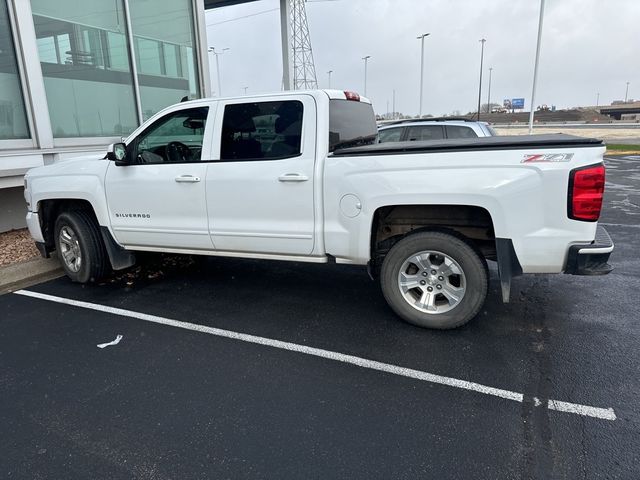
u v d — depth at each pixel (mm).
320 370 3281
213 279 5324
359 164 3717
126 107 8383
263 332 3908
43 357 3529
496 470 2303
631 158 20109
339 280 5242
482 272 3615
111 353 3580
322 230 3955
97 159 4961
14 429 2686
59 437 2609
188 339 3801
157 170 4520
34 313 4383
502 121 85688
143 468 2357
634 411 2746
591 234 3309
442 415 2748
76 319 4230
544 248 3371
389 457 2404
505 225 3402
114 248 4980
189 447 2506
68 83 7379
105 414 2811
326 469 2328
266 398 2951
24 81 6730
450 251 3648
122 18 8148
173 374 3262
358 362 3381
